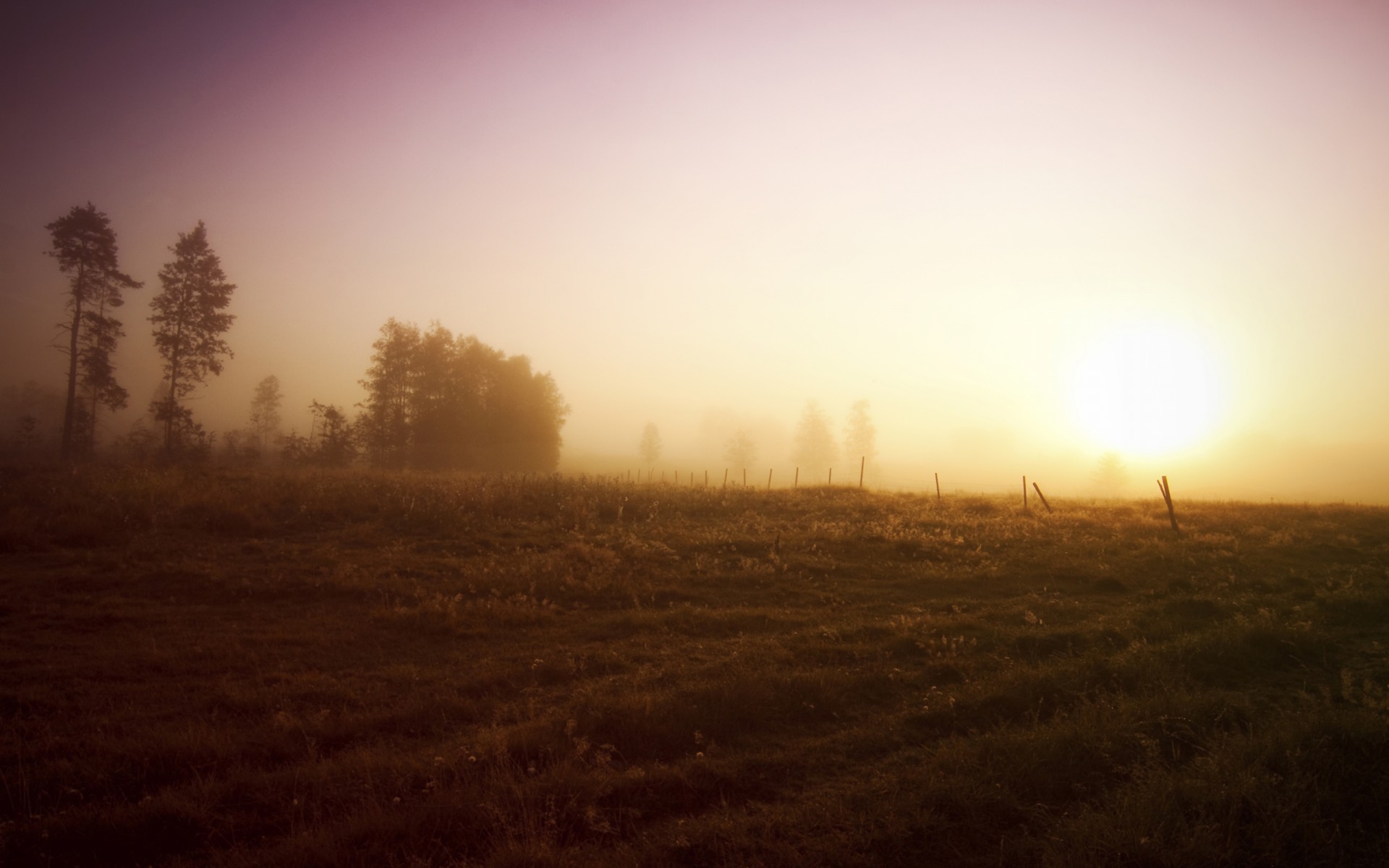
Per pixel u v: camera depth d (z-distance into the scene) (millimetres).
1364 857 5062
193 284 43000
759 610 11734
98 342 40094
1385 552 17438
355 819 5156
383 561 14375
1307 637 9898
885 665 8953
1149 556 16797
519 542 16938
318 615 10898
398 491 21516
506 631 10391
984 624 10961
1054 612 11898
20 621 10023
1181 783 5676
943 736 7090
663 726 6859
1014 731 6996
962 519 22031
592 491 24422
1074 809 5652
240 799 5590
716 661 9055
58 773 5859
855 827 5238
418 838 5035
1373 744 6305
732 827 5227
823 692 7824
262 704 7453
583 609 11836
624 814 5512
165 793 5508
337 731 6812
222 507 17609
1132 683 8297
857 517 22172
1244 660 9289
